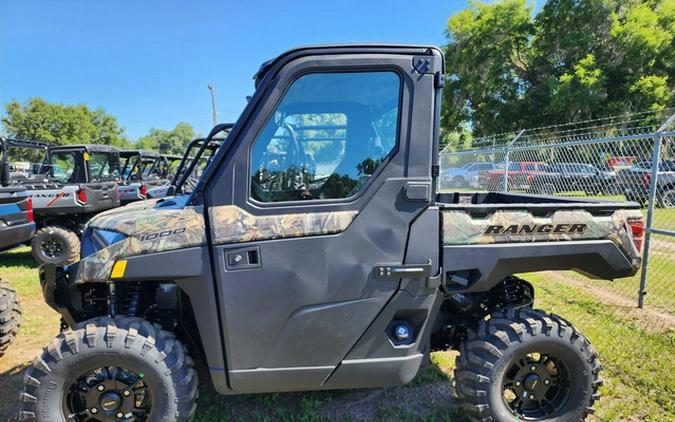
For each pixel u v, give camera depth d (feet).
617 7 66.49
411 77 6.91
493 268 7.38
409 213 7.04
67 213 23.34
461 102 80.28
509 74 75.82
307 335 7.02
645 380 10.08
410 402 9.23
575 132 63.26
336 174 7.06
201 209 7.01
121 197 31.89
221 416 8.61
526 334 7.50
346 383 7.36
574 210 7.77
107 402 7.04
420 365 7.61
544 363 8.01
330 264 6.93
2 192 13.14
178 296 7.95
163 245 6.79
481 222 7.34
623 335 12.52
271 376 7.11
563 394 7.96
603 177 23.31
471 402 7.62
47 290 7.42
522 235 7.50
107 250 6.85
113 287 7.47
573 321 13.65
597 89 61.26
